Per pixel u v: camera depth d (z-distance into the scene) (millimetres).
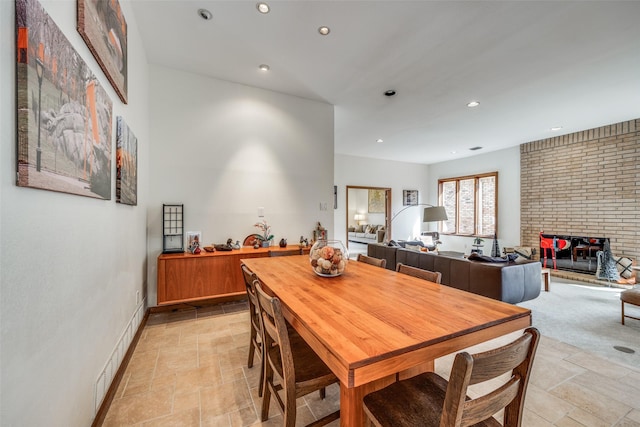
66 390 1106
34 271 891
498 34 2375
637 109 3996
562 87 3330
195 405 1602
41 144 894
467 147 6328
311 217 3879
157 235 3020
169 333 2537
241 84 3420
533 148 5773
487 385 1849
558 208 5359
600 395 1712
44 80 912
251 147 3488
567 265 5168
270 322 1267
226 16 2232
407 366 854
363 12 2150
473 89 3412
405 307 1195
